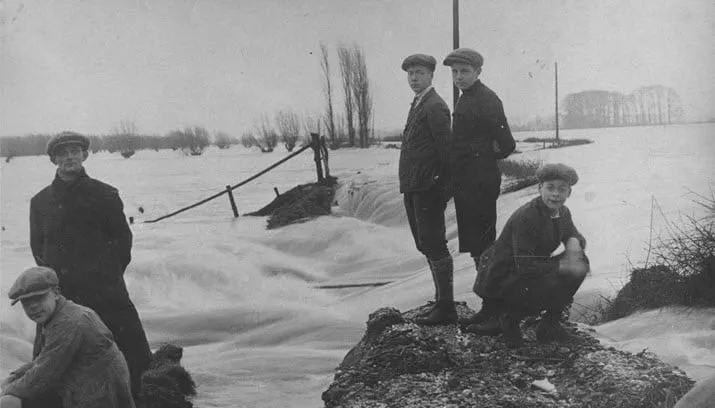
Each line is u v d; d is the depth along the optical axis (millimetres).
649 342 5828
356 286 11289
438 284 6199
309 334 8695
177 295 11305
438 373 5414
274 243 13883
